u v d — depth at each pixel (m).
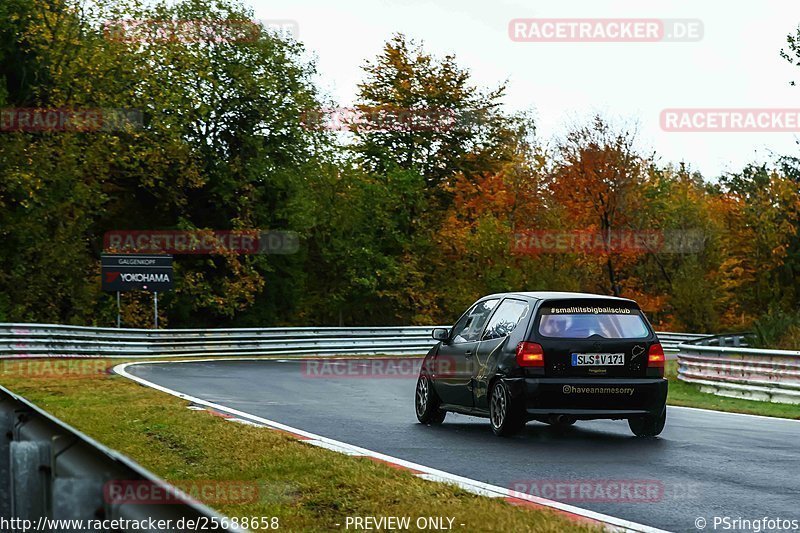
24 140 42.75
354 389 19.50
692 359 22.61
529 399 11.67
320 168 56.66
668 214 71.00
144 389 16.80
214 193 53.78
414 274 60.38
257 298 55.94
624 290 72.25
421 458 9.91
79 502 3.40
